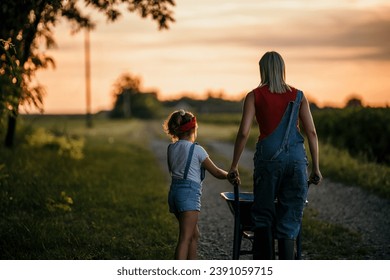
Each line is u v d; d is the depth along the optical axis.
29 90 14.34
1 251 9.29
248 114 6.75
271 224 6.67
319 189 17.66
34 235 10.07
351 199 15.67
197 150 7.31
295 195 6.61
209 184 20.00
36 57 15.34
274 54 6.84
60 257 9.01
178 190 7.27
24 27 14.84
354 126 24.75
